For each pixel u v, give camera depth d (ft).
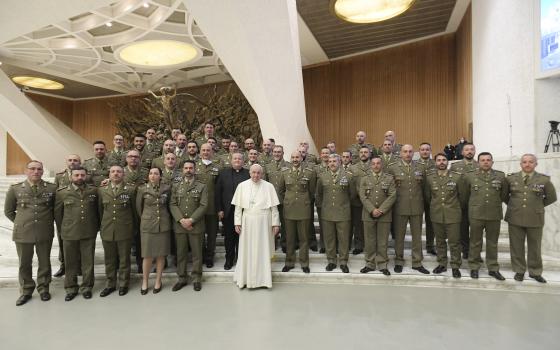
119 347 10.28
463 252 17.29
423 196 17.25
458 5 33.32
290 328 11.36
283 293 14.56
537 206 14.61
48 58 43.42
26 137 41.98
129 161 16.99
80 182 14.38
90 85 57.26
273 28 19.60
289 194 16.85
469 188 15.79
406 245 19.42
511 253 15.19
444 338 10.62
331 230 16.76
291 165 17.40
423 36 40.22
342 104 46.24
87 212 14.55
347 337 10.73
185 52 42.39
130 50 40.57
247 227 15.39
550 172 16.96
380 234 16.20
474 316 12.14
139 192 15.02
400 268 16.20
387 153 19.21
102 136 64.23
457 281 15.19
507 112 21.71
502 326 11.37
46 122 42.73
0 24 28.19
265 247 15.40
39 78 51.60
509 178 15.29
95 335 11.05
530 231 14.74
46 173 45.19
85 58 43.04
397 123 42.34
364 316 12.23
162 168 18.13
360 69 45.06
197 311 12.80
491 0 23.90
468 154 16.38
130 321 12.02
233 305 13.33
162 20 32.68
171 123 45.03
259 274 15.21
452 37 39.01
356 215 18.29
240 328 11.40
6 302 14.03
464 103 35.53
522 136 20.52
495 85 23.24
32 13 26.48
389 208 15.81
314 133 48.01
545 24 19.30
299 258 16.88
